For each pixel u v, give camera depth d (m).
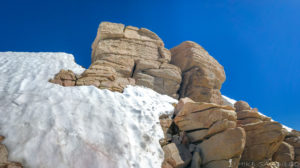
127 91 8.50
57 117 5.23
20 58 10.41
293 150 8.79
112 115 6.02
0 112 5.04
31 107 5.45
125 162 4.49
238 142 5.77
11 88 6.54
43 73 8.25
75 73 8.79
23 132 4.48
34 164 3.81
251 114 10.05
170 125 7.44
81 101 6.36
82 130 5.02
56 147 4.29
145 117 6.68
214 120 6.56
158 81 12.23
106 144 4.81
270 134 7.47
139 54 13.27
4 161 3.71
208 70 14.14
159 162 5.22
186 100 8.43
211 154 6.14
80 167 4.03
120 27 14.07
